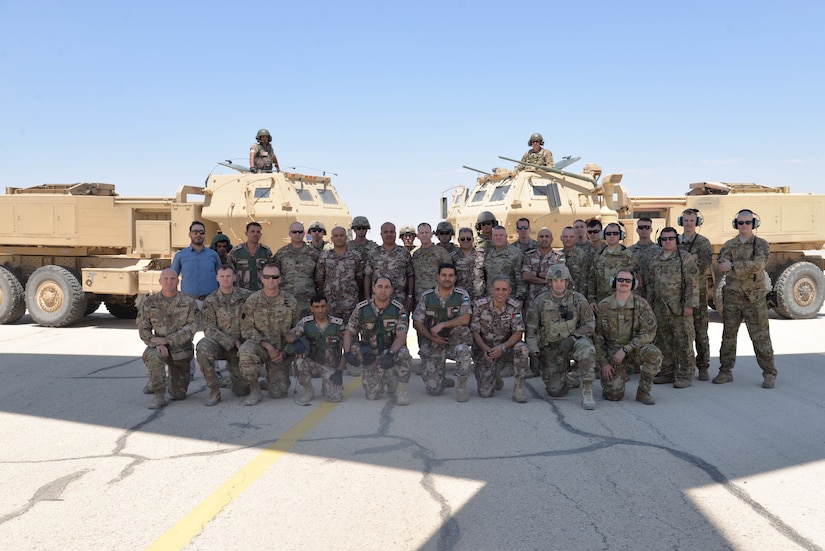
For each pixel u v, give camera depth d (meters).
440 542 3.26
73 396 6.60
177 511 3.66
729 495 3.86
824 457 4.56
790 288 13.55
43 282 12.73
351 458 4.55
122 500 3.83
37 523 3.52
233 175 12.77
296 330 6.27
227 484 4.07
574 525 3.45
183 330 6.15
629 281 6.13
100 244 12.93
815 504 3.73
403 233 8.68
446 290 6.45
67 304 12.63
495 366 6.50
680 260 6.88
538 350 6.42
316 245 9.15
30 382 7.31
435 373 6.52
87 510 3.69
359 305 6.34
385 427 5.33
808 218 14.08
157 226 12.69
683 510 3.65
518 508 3.67
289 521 3.52
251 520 3.54
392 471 4.28
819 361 8.46
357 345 6.25
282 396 6.48
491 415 5.72
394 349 6.12
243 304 6.30
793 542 3.26
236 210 12.44
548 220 12.02
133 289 12.48
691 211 7.40
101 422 5.58
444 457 4.55
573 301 6.32
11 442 5.01
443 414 5.76
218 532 3.39
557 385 6.41
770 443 4.88
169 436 5.14
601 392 6.74
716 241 13.87
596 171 12.64
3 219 13.08
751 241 6.88
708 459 4.51
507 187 12.48
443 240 8.21
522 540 3.28
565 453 4.64
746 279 6.83
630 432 5.17
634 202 14.10
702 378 7.30
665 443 4.87
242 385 6.52
